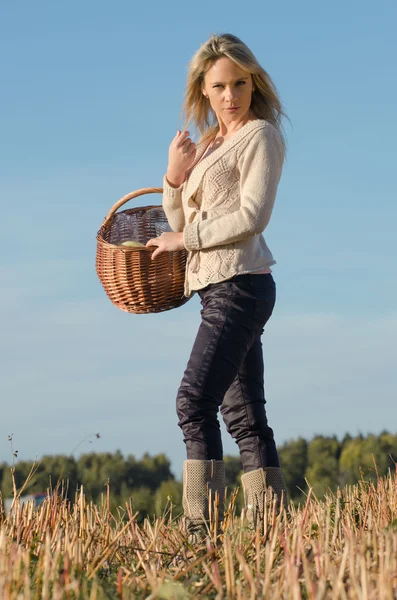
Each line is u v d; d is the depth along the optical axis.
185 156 5.51
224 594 3.48
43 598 3.14
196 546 4.54
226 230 5.00
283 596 3.23
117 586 3.44
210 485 4.87
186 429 4.96
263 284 5.18
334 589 3.13
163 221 6.31
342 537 4.70
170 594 3.31
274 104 5.53
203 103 5.70
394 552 3.45
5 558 3.45
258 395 5.47
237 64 5.25
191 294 5.48
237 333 5.02
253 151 5.15
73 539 4.12
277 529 4.12
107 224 6.05
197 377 4.95
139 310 5.65
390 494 5.66
